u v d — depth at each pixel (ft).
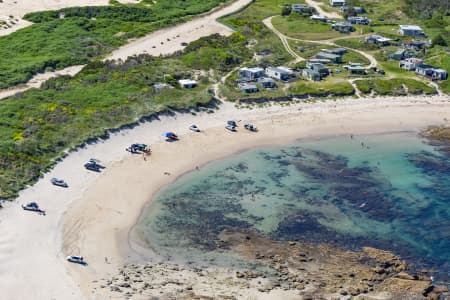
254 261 277.03
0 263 266.36
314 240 295.89
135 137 392.06
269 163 373.81
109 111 409.08
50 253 275.80
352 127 428.97
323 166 371.97
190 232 300.20
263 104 451.53
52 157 353.72
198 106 435.12
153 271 268.00
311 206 326.44
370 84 487.20
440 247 294.05
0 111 395.14
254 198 333.01
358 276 266.77
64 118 395.14
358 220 314.76
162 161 368.27
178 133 403.75
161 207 321.73
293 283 260.62
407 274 270.26
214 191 339.16
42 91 433.07
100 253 279.49
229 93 458.91
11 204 306.96
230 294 252.01
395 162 380.58
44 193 321.73
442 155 392.06
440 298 255.91
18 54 522.06
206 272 268.21
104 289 253.44
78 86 446.60
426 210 326.03
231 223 308.81
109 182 340.59
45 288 252.83
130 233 297.12
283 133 415.23
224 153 384.06
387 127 431.43
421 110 459.32
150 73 478.18
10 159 339.16
